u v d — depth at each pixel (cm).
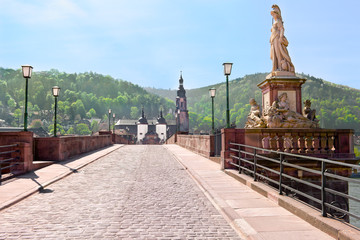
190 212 702
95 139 2734
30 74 1394
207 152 1920
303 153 1296
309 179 1257
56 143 1653
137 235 547
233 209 701
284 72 1773
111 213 690
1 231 564
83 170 1397
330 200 1243
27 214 679
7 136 1277
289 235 528
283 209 705
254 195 852
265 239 507
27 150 1262
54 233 555
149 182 1092
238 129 1315
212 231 573
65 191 930
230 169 1283
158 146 3594
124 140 5603
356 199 480
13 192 877
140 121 16538
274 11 1844
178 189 969
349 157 1309
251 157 1290
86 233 555
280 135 1309
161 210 718
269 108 1616
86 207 741
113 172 1337
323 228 544
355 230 494
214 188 950
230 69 1458
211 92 2459
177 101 15300
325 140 1309
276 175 1238
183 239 530
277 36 1822
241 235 552
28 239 524
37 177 1147
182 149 2900
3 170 1271
